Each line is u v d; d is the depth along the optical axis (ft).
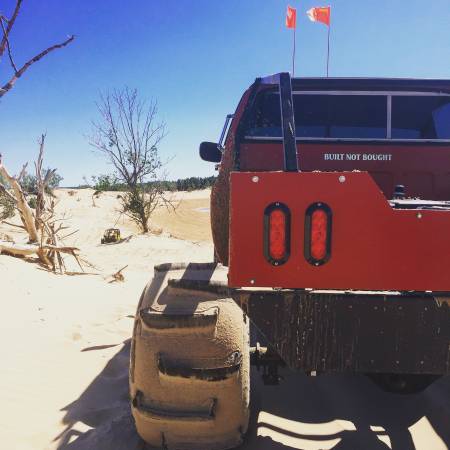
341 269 6.41
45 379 12.85
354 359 6.63
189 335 7.74
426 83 11.84
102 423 10.62
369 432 10.00
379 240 6.37
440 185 11.57
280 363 9.20
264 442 9.48
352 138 12.00
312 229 6.39
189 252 49.37
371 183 6.34
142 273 36.73
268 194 6.41
